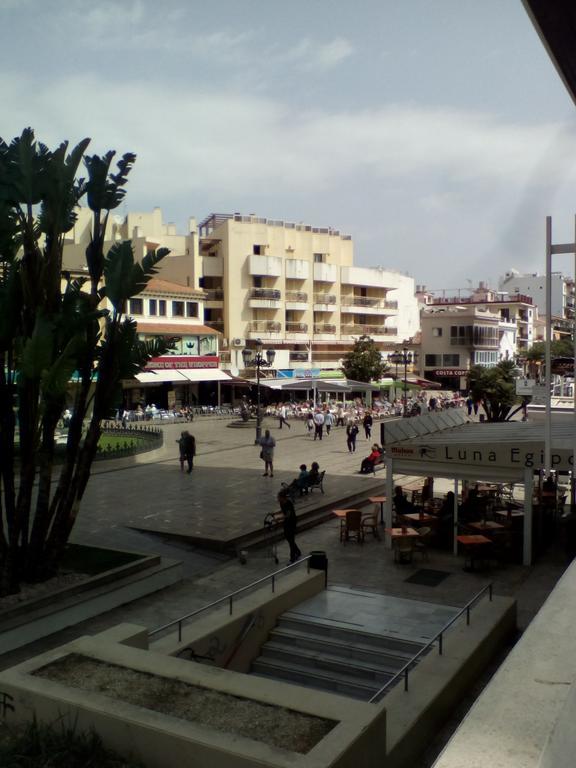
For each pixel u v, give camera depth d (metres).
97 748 5.96
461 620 10.67
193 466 28.03
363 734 5.77
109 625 11.80
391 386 62.91
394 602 12.47
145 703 6.33
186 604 12.96
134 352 12.72
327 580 14.26
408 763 7.40
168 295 54.41
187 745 5.66
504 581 14.16
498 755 2.80
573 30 4.14
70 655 7.39
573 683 3.19
